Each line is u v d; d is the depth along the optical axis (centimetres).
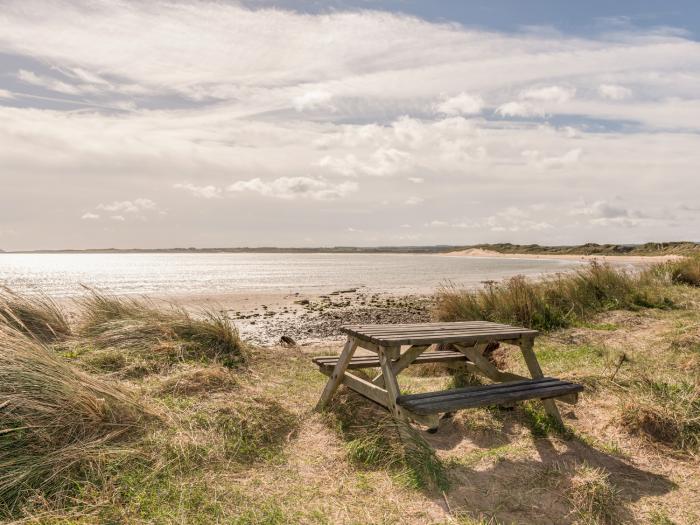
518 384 414
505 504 315
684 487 342
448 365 564
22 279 4347
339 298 2450
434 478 338
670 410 430
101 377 501
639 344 713
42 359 402
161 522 277
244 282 4072
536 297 933
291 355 720
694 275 1269
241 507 299
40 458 318
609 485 331
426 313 1766
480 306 930
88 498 293
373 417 457
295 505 306
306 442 405
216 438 380
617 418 438
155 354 582
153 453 346
